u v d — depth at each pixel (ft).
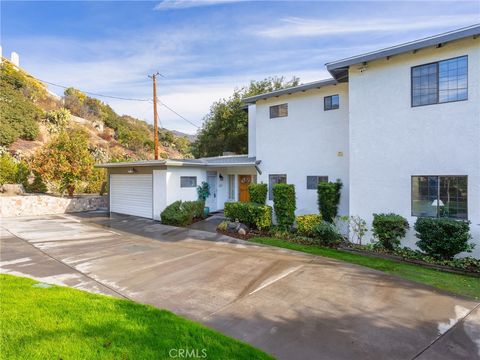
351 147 31.04
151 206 47.67
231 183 56.03
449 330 13.65
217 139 83.46
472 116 24.45
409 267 23.45
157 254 26.81
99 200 61.11
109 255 26.32
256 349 11.55
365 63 29.91
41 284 18.12
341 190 36.86
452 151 25.41
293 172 41.22
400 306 16.16
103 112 140.46
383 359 11.39
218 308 15.64
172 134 169.58
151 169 47.55
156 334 12.24
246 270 22.18
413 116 27.40
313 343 12.39
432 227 24.06
